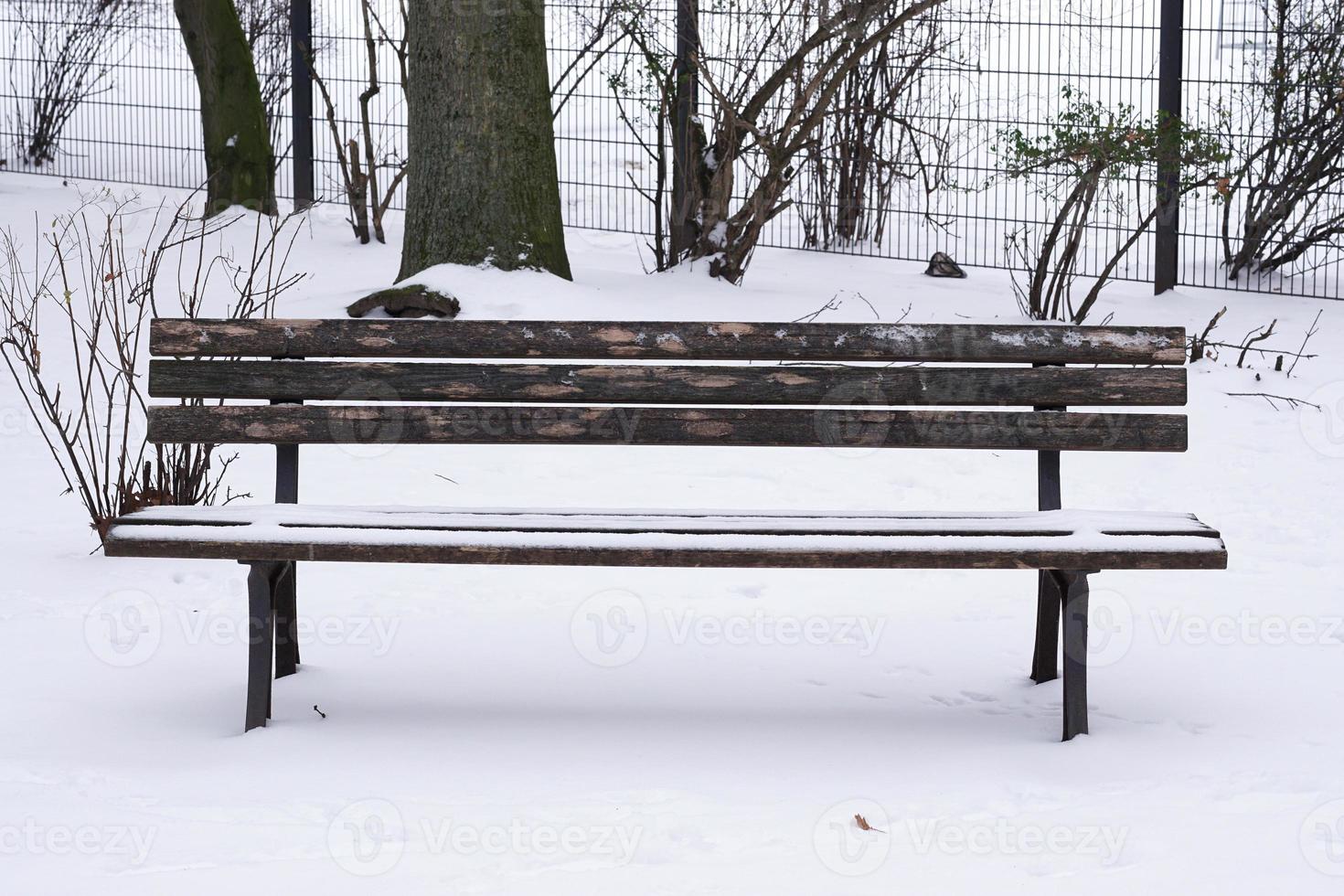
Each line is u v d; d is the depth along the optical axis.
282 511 3.74
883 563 3.44
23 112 17.80
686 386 3.91
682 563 3.46
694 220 10.34
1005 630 4.47
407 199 9.49
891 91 12.49
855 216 12.98
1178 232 10.91
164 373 3.91
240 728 3.59
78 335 8.18
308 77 12.85
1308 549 5.27
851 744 3.50
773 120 10.74
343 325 3.91
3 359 7.65
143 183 14.71
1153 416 3.86
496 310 8.43
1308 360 8.48
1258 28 11.70
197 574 4.85
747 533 3.57
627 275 10.06
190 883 2.67
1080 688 3.50
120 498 5.14
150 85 18.25
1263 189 11.16
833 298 9.55
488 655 4.20
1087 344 3.88
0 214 11.76
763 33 10.50
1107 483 6.21
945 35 12.65
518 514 3.78
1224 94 12.36
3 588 4.64
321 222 12.71
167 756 3.38
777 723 3.66
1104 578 4.97
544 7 9.46
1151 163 10.04
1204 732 3.55
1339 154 10.90
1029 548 3.44
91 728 3.55
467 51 9.10
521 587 4.87
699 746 3.49
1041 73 12.50
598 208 14.15
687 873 2.73
